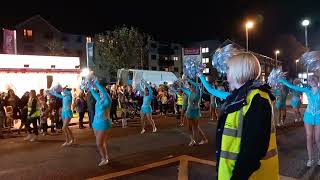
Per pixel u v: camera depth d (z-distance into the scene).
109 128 8.44
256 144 2.49
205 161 8.55
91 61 29.12
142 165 8.32
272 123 2.72
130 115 20.17
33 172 8.02
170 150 10.07
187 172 7.54
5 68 19.50
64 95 11.48
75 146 11.29
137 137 12.71
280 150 9.66
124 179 7.17
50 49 53.88
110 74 51.12
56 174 7.75
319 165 7.89
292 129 13.89
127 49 49.41
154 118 20.16
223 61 3.82
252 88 2.68
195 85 10.54
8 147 11.70
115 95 18.19
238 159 2.55
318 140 7.82
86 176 7.50
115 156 9.41
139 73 29.70
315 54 7.93
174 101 22.72
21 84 20.12
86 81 8.41
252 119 2.54
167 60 79.94
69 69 22.33
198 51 17.55
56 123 15.65
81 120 16.52
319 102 7.71
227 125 2.74
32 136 13.23
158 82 31.86
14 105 16.02
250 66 2.76
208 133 13.28
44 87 21.05
